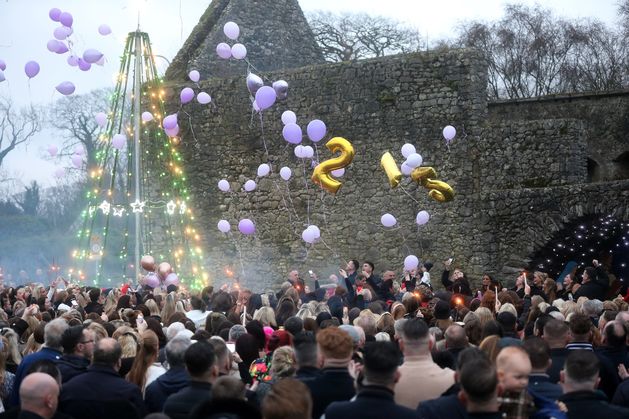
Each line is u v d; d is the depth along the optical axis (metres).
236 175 31.81
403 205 29.67
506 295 16.11
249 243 31.64
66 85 22.75
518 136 28.83
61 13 23.12
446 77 29.36
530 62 53.66
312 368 9.06
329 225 30.58
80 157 27.12
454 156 29.27
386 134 29.91
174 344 9.79
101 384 9.29
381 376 7.93
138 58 27.62
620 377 10.80
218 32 34.03
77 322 12.69
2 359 10.91
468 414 7.75
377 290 20.91
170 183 32.09
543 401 7.93
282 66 35.38
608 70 53.22
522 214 28.50
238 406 7.45
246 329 11.98
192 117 32.25
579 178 28.69
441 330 12.75
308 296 21.61
